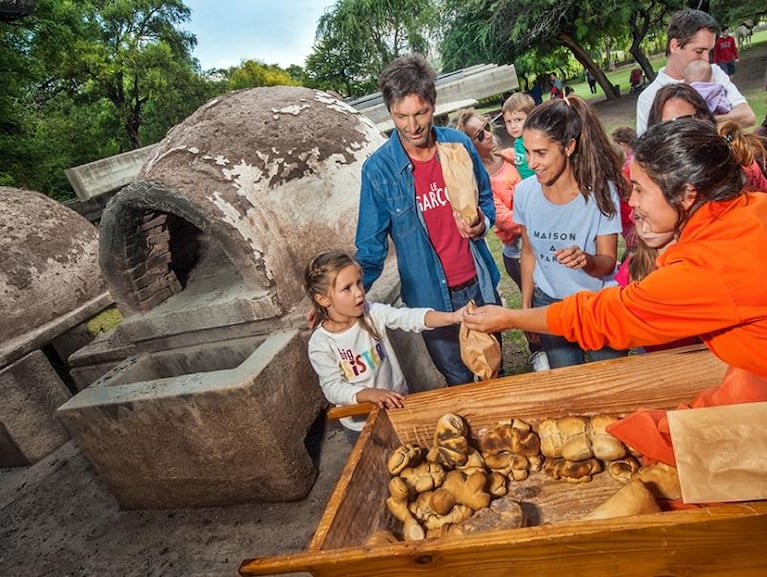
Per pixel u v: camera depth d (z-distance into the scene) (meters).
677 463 1.14
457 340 2.58
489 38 15.95
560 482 1.56
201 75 30.02
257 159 2.95
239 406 2.38
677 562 1.07
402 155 2.25
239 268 2.77
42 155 12.23
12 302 4.07
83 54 19.55
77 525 3.00
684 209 1.24
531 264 2.41
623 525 1.01
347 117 3.52
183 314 2.96
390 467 1.64
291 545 2.39
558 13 14.70
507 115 3.36
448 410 1.80
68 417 2.64
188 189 2.67
